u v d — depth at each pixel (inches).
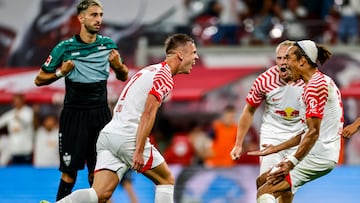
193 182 1611.7
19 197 1606.8
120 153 1013.2
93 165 1113.4
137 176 1596.9
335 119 1040.2
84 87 1087.6
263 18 2215.8
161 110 2080.5
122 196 1577.3
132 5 2305.6
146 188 1594.5
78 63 1080.2
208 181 1614.2
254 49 2182.6
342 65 2144.4
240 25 2207.2
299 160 1018.7
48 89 2114.9
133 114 1012.5
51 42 2301.9
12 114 1925.4
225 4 2289.6
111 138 1012.5
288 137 1144.2
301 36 2187.5
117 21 2288.4
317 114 1001.5
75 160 1100.5
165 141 2011.6
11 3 2311.8
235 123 1951.3
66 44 1080.2
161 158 1037.8
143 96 1012.5
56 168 1617.9
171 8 2316.7
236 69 2156.7
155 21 2305.6
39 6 2305.6
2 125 1947.6
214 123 1841.8
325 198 1596.9
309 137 1005.2
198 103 2122.3
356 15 2204.7
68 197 995.9
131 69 2137.1
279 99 1139.9
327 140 1039.0
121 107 1023.6
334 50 2159.2
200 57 2181.3
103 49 1088.2
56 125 1861.5
